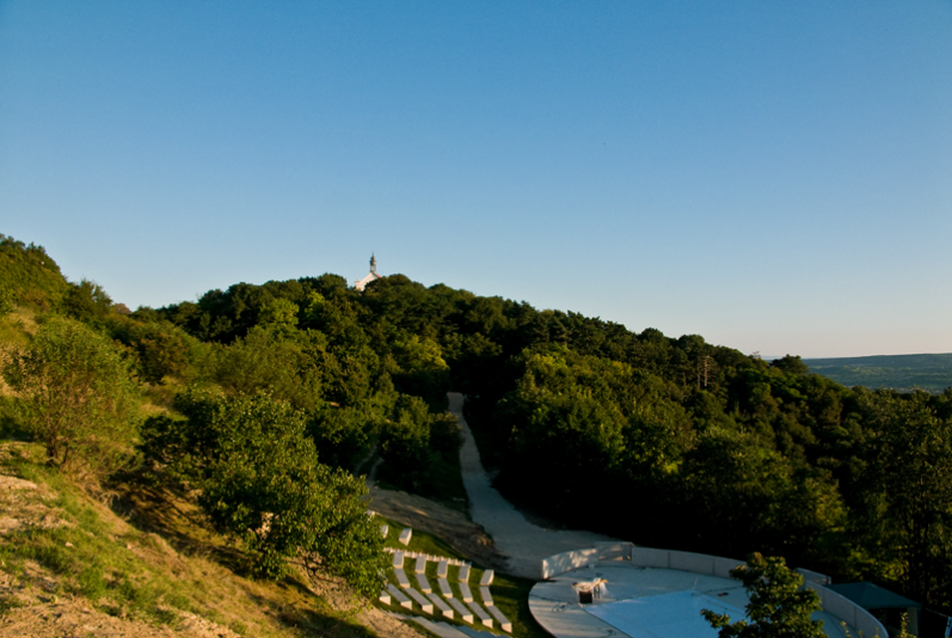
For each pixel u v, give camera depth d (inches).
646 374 3353.8
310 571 682.8
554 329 3885.3
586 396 2191.2
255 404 742.5
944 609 1032.8
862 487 1144.8
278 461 661.3
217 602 505.4
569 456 1556.3
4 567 378.3
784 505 1233.4
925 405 1153.4
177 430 725.9
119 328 1646.2
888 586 1143.0
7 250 1927.9
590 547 1310.3
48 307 1674.5
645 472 1427.2
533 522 1541.6
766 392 3452.3
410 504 1446.9
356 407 1959.9
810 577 1065.5
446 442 2049.7
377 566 649.0
